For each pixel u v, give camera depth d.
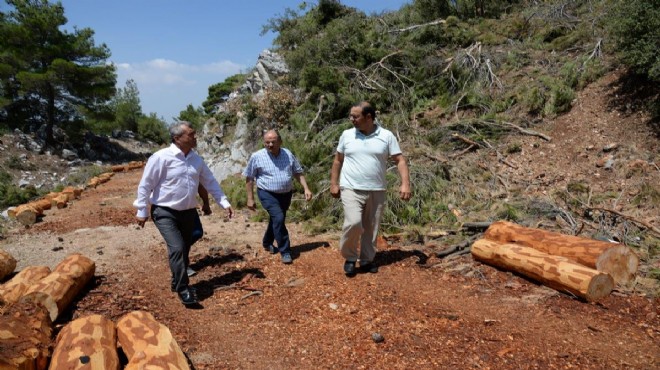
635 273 4.84
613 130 8.23
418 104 10.73
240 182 10.29
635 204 6.65
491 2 13.66
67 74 26.66
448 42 12.23
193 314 4.55
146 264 6.07
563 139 8.51
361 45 11.95
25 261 6.36
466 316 4.32
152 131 43.47
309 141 9.99
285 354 3.76
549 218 6.69
